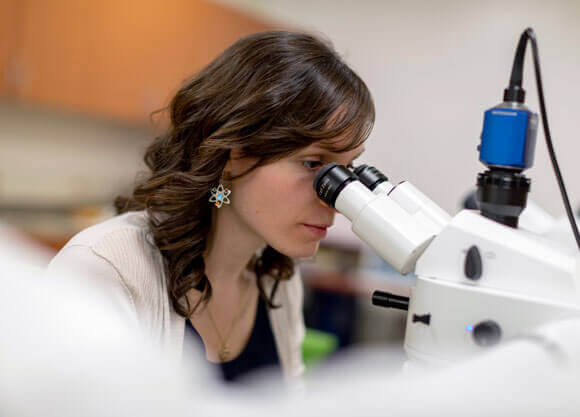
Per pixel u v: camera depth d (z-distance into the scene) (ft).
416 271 2.04
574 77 9.18
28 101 9.12
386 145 12.01
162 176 3.05
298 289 4.04
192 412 0.74
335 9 12.50
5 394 0.62
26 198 10.39
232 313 3.51
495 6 10.35
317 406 0.75
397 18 11.71
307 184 2.74
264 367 3.69
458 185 11.15
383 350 0.95
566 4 9.31
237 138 2.70
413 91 11.60
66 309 0.72
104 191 11.85
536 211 3.17
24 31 8.89
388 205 2.21
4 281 0.72
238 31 12.19
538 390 0.73
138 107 10.77
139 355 0.72
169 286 2.92
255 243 3.19
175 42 11.06
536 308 1.69
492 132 2.09
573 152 9.19
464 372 0.78
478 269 1.88
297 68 2.68
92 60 9.86
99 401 0.65
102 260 2.61
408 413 0.69
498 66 10.46
